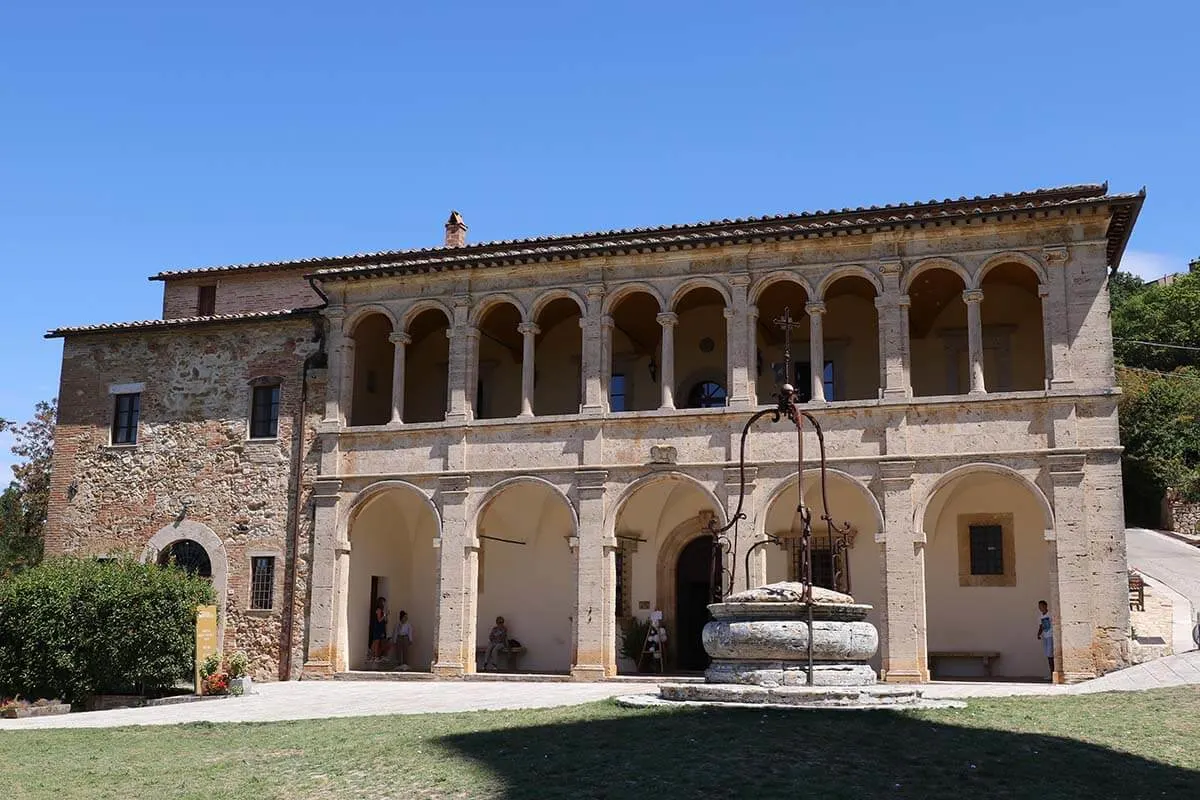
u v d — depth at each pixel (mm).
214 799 14438
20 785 15672
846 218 32625
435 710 22062
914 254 30219
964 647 31500
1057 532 27953
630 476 31156
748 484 30078
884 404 29609
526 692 26344
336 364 34312
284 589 33531
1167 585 38344
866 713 16781
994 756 14938
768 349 35000
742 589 29453
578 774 14391
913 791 13328
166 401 36281
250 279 40125
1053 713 18766
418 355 37969
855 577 32219
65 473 36781
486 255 32844
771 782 13484
